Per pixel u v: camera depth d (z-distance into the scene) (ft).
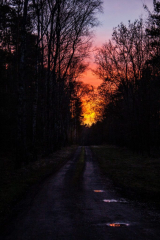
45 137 90.84
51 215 23.15
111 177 49.85
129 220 21.56
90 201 29.45
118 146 202.18
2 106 89.15
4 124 88.28
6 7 83.61
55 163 72.13
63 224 20.31
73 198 31.04
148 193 34.12
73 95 162.91
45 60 98.12
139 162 78.07
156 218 22.31
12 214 23.82
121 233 18.01
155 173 53.11
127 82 127.95
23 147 64.54
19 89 58.80
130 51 119.14
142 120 111.45
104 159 90.63
